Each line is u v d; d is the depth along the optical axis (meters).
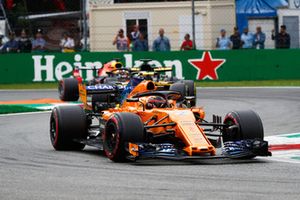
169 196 26.77
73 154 39.81
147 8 100.19
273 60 94.81
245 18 101.44
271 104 69.38
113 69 69.88
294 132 49.69
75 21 102.00
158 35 100.50
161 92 39.56
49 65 94.94
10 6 101.38
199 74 94.38
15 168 34.44
